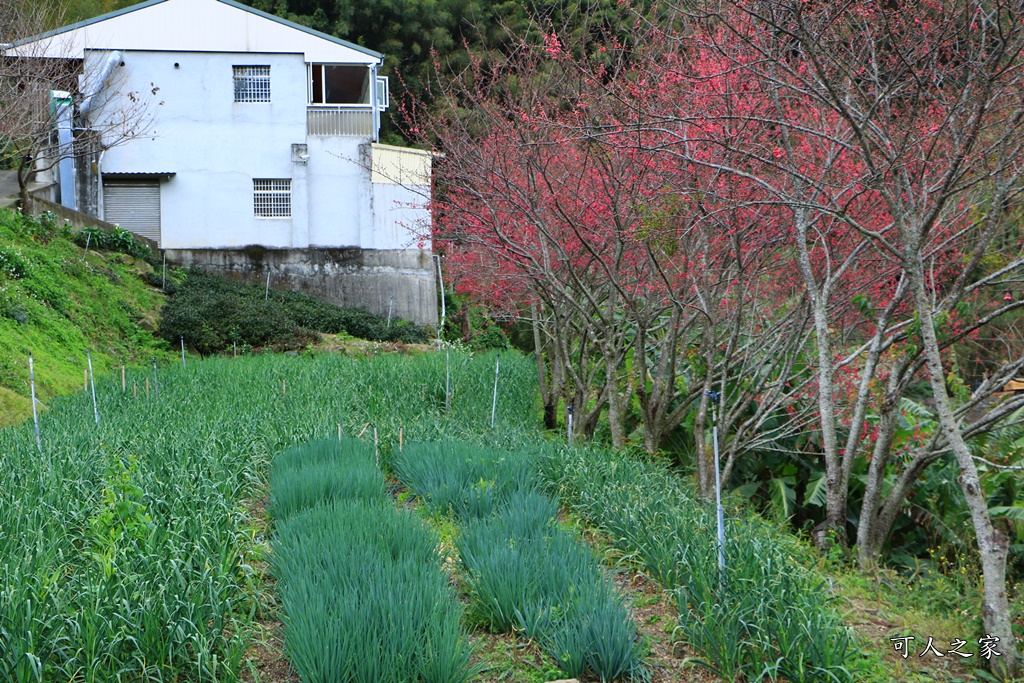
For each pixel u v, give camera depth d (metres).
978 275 9.95
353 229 25.70
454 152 11.01
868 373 7.77
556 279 10.28
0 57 19.08
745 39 6.79
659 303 10.68
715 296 9.50
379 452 9.41
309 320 22.16
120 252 22.20
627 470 8.44
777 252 9.35
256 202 25.44
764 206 8.27
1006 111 7.24
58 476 6.66
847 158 8.24
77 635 4.34
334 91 27.73
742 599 5.33
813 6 7.06
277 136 25.27
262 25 25.00
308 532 5.95
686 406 10.23
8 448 7.91
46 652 4.28
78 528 5.99
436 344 22.62
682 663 5.03
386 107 26.20
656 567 6.25
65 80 23.08
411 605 4.65
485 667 4.79
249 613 5.34
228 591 5.13
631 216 8.67
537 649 5.09
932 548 9.52
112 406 11.43
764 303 10.61
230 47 24.89
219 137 25.03
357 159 25.58
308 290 25.20
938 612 6.96
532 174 9.75
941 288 9.49
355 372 14.43
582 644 4.78
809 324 9.25
